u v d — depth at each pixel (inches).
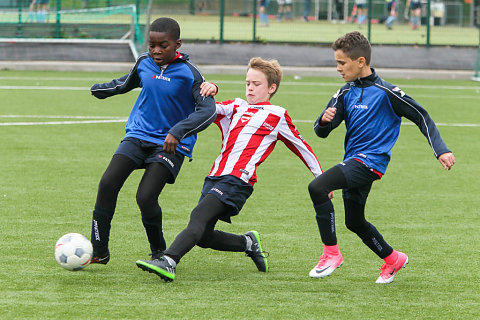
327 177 411.5
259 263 451.2
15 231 531.8
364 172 411.8
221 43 2033.7
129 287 407.8
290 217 601.9
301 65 1931.6
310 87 1606.8
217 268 458.9
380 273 448.8
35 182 701.3
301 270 458.9
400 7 2459.4
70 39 1943.9
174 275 408.5
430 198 683.4
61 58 1865.2
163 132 438.9
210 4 2301.9
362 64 416.5
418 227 577.3
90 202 631.8
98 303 377.4
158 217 433.7
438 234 556.7
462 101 1444.4
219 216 424.2
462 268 467.5
